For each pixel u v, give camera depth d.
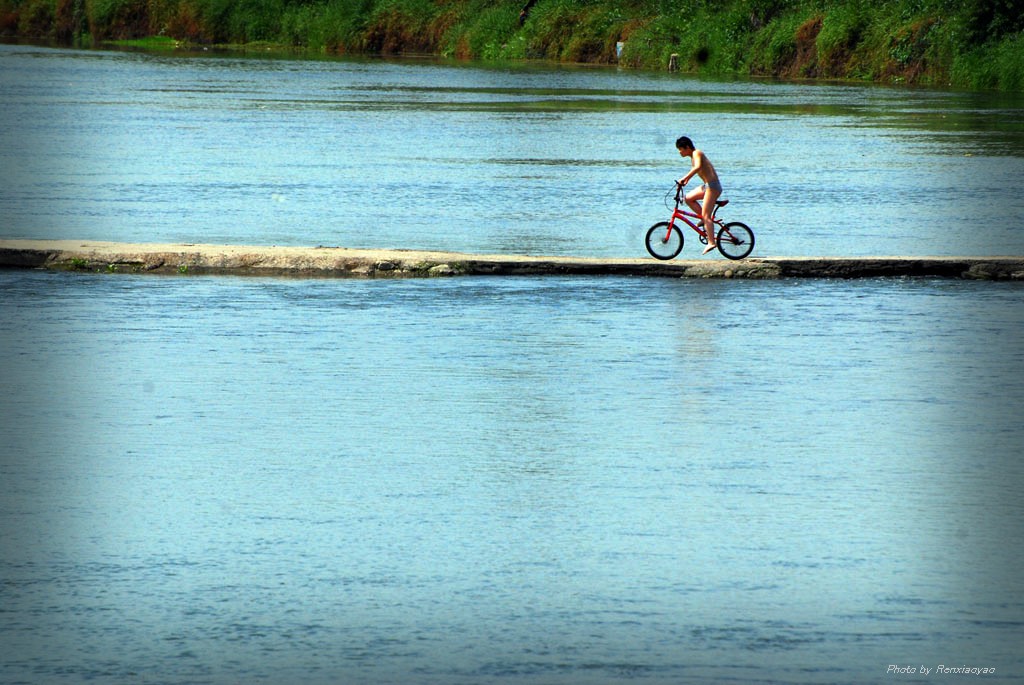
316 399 47.59
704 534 35.03
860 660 28.27
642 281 70.81
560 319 61.19
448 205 100.56
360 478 39.25
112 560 33.19
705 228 73.50
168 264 72.25
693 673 27.69
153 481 38.94
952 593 31.52
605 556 33.53
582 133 163.25
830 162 133.88
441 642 28.97
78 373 51.12
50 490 38.16
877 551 33.97
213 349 55.00
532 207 100.12
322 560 33.19
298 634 29.34
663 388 49.47
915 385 50.28
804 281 71.31
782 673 27.70
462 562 33.09
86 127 162.12
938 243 84.50
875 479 39.47
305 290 67.75
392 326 59.38
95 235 83.81
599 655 28.42
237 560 33.19
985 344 57.19
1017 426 44.97
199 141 147.50
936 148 149.00
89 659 28.22
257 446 42.22
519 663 28.06
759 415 46.03
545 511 36.59
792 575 32.47
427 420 45.12
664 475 39.66
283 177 116.25
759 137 160.62
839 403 47.69
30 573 32.41
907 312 63.84
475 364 52.75
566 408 46.69
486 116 186.50
